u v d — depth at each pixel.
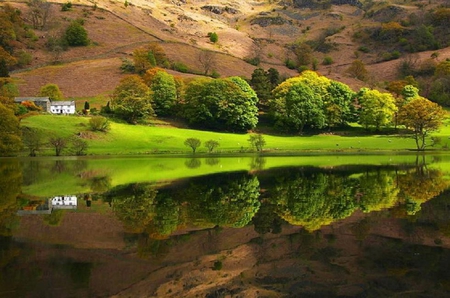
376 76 184.38
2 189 33.16
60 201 27.36
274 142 94.75
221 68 166.75
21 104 96.00
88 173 44.28
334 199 27.06
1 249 16.55
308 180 36.44
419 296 12.08
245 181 36.25
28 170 48.00
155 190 31.80
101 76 140.50
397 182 34.81
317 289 12.61
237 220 21.39
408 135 104.62
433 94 146.38
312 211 23.38
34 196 29.58
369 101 108.38
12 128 71.81
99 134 85.12
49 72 144.88
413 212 22.73
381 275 13.73
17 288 12.69
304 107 107.12
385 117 106.69
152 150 80.50
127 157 69.75
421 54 197.88
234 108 104.56
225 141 92.12
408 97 125.31
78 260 15.27
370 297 12.11
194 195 29.28
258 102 127.00
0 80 125.69
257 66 186.62
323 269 14.30
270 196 28.52
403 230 19.05
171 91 110.94
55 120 87.62
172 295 12.32
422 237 17.89
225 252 16.23
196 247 16.86
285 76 148.00
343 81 164.62
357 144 90.62
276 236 18.33
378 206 24.55
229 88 106.44
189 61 168.38
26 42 165.88
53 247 16.86
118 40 180.12
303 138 104.31
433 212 22.70
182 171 45.41
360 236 18.12
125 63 147.12
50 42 167.00
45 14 181.75
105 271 14.16
